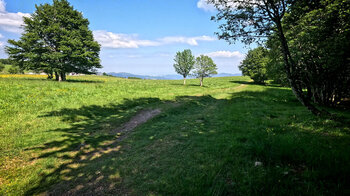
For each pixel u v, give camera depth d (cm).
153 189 339
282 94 2066
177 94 2114
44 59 3195
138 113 1108
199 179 354
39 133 681
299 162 391
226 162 426
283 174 337
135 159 484
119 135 716
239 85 4203
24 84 1856
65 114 960
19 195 331
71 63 3516
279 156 411
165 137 666
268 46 998
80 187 358
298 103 1381
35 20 3219
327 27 859
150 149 555
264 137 560
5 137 612
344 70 1048
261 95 2048
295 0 818
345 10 764
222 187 322
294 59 1145
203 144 569
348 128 618
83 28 3591
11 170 420
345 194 265
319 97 1363
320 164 362
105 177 395
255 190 291
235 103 1520
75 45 3275
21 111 929
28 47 3253
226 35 911
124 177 392
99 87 2195
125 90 2133
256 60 4116
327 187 293
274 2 791
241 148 503
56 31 3122
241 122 839
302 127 679
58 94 1452
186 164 436
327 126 661
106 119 952
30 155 506
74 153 532
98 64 3950
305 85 1521
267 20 854
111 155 519
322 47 909
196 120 929
